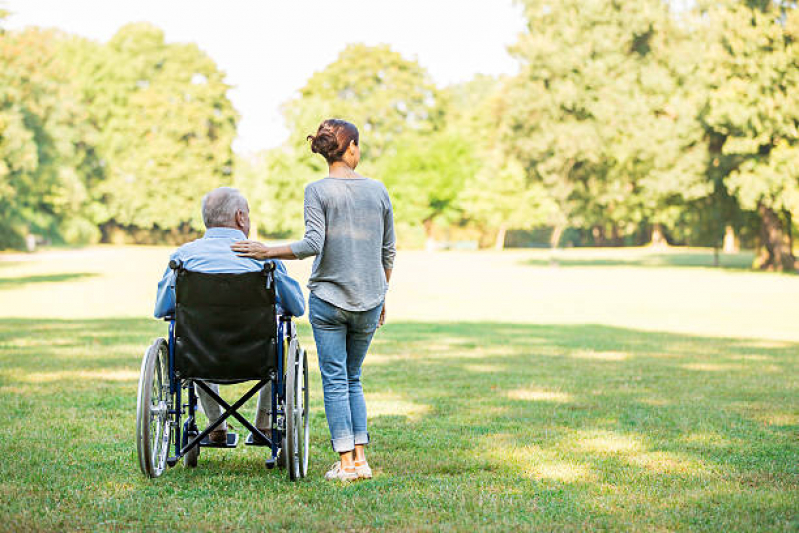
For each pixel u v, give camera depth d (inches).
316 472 197.2
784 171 1478.8
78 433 234.4
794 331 636.1
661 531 148.0
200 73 3257.9
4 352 439.5
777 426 255.6
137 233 3307.1
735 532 147.0
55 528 146.9
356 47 3056.1
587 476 191.0
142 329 585.6
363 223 189.9
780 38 1497.3
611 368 406.0
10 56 2022.6
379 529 147.9
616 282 1376.7
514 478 188.5
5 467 193.3
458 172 2847.0
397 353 467.5
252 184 2849.4
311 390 331.6
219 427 205.8
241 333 180.1
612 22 1945.1
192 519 153.3
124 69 3186.5
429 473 195.5
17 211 2466.8
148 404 181.0
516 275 1589.6
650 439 235.1
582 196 2066.9
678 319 752.3
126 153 3112.7
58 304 864.3
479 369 399.2
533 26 2041.1
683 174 1669.5
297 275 1203.9
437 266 1941.4
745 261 2212.1
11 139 1962.4
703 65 1648.6
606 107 1870.1
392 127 3046.3
